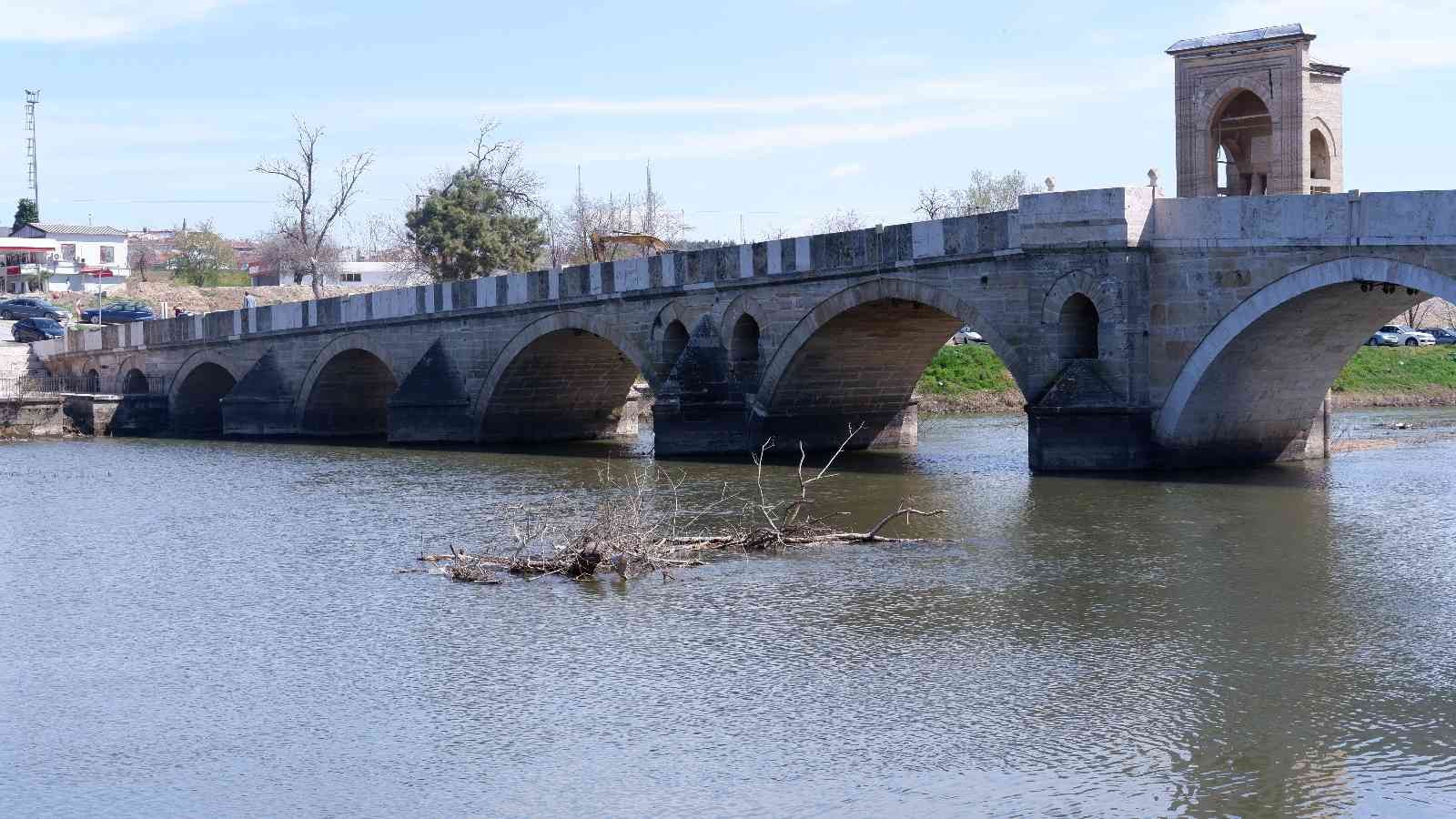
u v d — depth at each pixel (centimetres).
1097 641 2334
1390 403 7206
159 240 18775
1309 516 3375
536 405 6331
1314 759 1794
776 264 4888
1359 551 2973
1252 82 4716
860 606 2589
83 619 2681
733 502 3859
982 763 1806
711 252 5141
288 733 1983
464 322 6291
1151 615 2484
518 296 5981
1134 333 3975
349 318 6894
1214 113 4825
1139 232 3938
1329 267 3566
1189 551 2991
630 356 5534
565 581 2866
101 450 6488
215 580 3009
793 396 5100
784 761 1831
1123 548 3044
